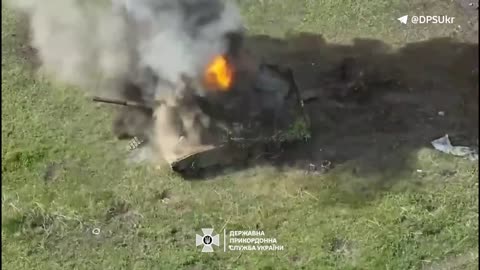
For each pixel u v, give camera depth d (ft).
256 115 78.28
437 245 71.87
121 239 73.92
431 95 84.43
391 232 72.84
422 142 80.18
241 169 78.64
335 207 75.10
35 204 76.54
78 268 71.97
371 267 70.54
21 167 79.66
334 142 80.38
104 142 81.56
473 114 82.58
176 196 77.00
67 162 80.02
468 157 78.48
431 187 76.13
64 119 83.76
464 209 74.38
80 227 74.90
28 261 72.59
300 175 77.82
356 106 83.61
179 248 73.00
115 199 76.84
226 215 75.25
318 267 70.74
